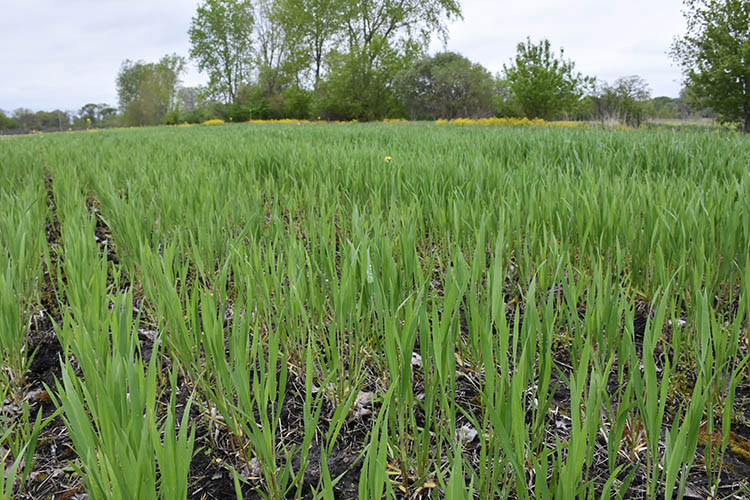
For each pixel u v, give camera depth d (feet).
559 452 4.26
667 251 8.92
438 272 11.12
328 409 7.14
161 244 11.81
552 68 92.99
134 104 225.76
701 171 16.44
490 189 13.71
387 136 37.55
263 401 5.13
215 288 8.05
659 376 7.51
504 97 122.11
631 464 5.91
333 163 17.61
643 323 9.21
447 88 123.24
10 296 7.50
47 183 23.30
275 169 19.71
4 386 7.45
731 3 67.05
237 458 6.32
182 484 3.92
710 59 69.82
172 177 14.79
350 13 162.71
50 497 5.77
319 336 8.09
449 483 3.51
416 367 8.10
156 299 8.05
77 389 5.20
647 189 10.98
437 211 11.37
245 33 200.95
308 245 9.93
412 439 6.27
